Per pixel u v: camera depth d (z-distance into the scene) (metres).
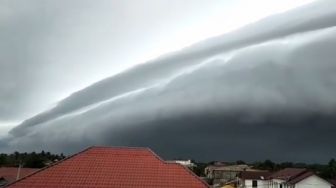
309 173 57.22
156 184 24.61
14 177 54.38
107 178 24.89
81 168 25.75
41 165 77.81
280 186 63.84
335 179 72.38
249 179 73.12
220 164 139.00
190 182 25.09
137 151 27.88
